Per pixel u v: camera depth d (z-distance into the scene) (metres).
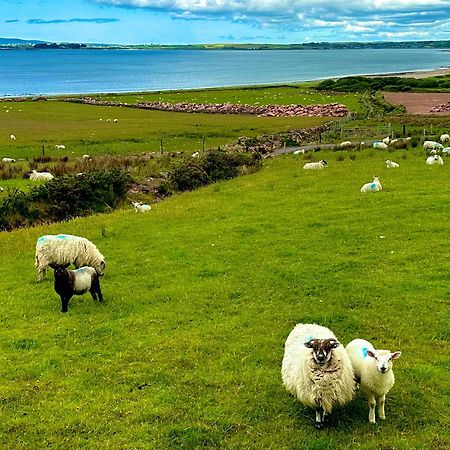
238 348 13.80
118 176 35.94
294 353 10.83
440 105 92.25
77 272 16.70
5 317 16.45
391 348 13.47
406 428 10.30
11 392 12.00
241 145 53.84
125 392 11.95
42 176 38.94
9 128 71.31
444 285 17.14
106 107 105.56
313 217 26.36
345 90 135.12
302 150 50.75
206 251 22.16
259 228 25.09
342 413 10.80
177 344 14.12
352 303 16.30
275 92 134.12
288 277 18.70
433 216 25.00
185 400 11.55
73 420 10.91
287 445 9.98
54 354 13.84
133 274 20.06
